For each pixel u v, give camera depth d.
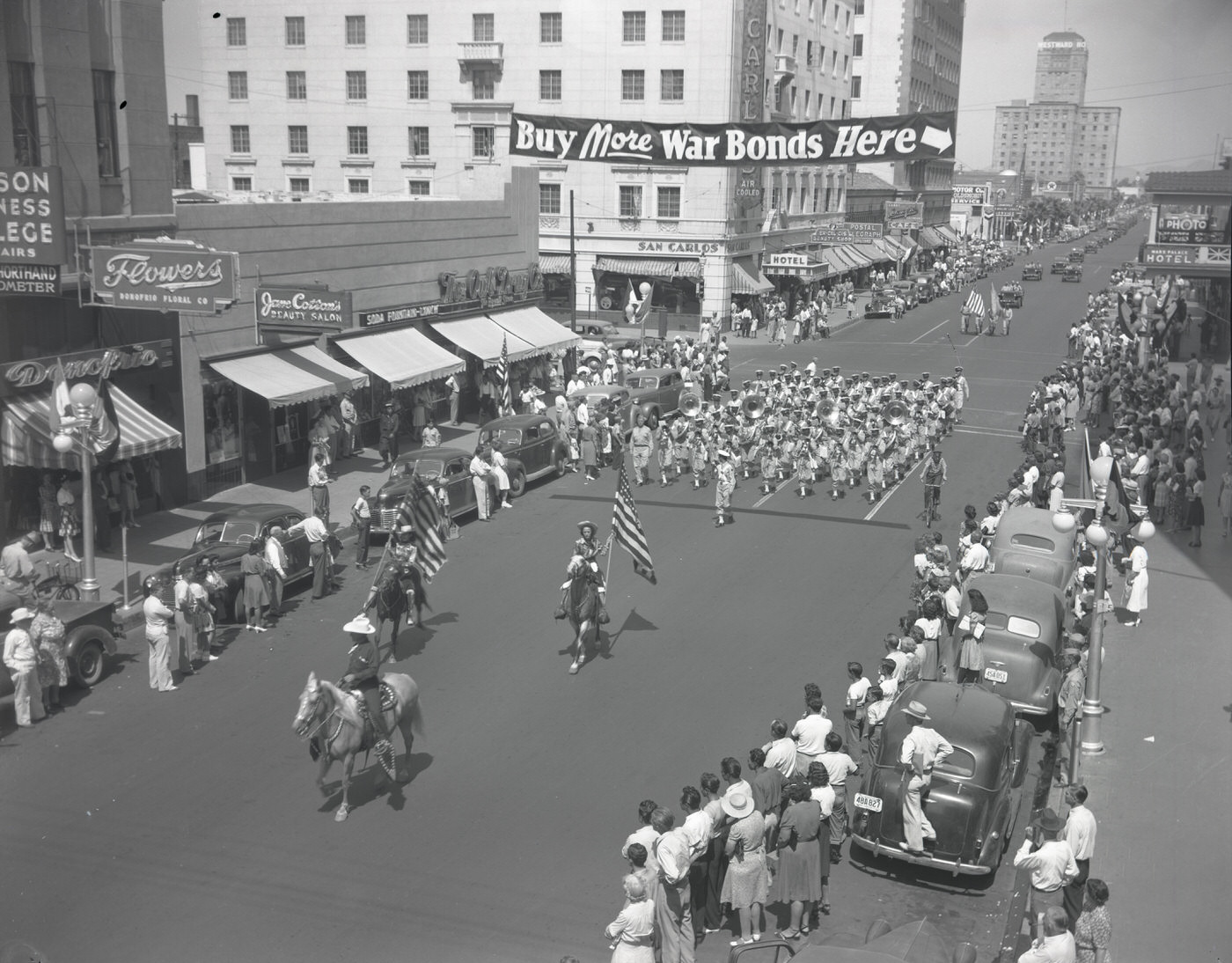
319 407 35.69
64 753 16.67
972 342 65.25
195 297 25.25
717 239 66.06
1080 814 12.66
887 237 89.06
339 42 69.19
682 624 22.23
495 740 17.17
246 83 70.69
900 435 34.81
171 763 16.39
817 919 12.80
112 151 28.08
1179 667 20.20
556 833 14.50
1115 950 11.71
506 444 33.69
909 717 14.29
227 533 23.39
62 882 13.33
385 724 15.27
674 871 11.59
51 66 25.86
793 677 19.48
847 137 22.58
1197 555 26.78
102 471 26.73
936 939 10.06
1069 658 16.81
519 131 24.95
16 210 23.59
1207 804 15.21
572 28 65.62
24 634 17.50
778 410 36.28
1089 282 84.62
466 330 41.84
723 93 63.66
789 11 70.50
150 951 12.05
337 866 13.71
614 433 35.97
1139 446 27.83
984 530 24.39
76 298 26.64
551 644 21.17
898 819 13.65
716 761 16.38
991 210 88.62
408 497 21.77
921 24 78.06
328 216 35.47
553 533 28.88
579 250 69.25
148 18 28.34
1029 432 38.03
